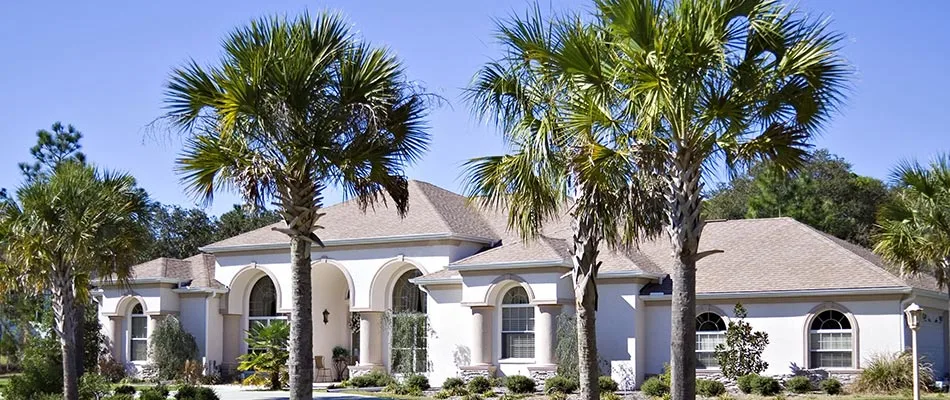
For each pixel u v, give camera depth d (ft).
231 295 138.31
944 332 113.70
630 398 96.89
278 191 59.26
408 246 126.00
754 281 108.06
